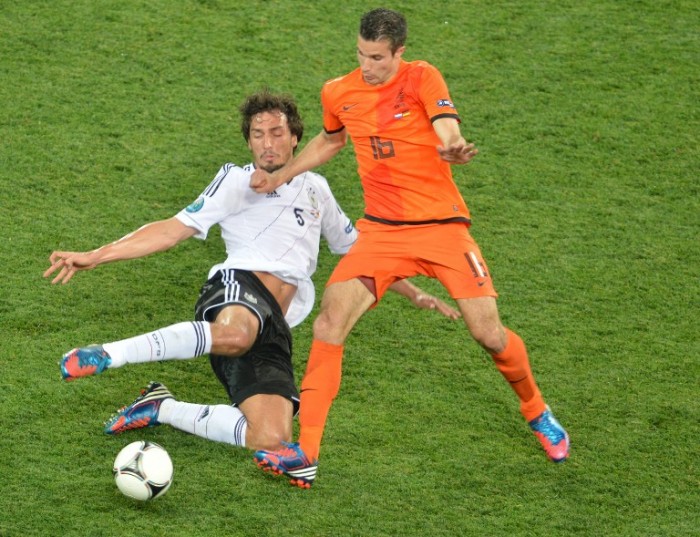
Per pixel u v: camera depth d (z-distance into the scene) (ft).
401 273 61.00
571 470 66.13
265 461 56.80
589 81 100.99
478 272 60.34
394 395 70.85
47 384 68.64
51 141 89.92
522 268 82.23
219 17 105.09
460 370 73.36
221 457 64.75
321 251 84.43
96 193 85.51
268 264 65.57
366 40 58.54
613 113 97.71
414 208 60.85
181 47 101.04
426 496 63.31
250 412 63.57
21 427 65.16
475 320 59.77
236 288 63.77
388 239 60.95
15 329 72.69
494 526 61.62
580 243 84.89
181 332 59.57
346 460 65.46
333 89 61.93
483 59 102.42
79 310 75.10
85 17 103.55
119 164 88.48
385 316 77.77
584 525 62.18
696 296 80.53
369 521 61.11
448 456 66.39
